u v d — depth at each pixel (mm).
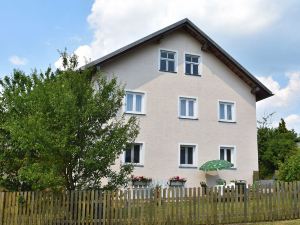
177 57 27578
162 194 14625
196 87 27797
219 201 14898
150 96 26219
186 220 14547
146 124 25766
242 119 28859
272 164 36562
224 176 27422
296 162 19891
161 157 25828
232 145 28125
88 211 14180
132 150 25344
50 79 16359
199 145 27109
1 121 17453
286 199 15570
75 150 13875
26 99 16203
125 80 25656
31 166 14344
